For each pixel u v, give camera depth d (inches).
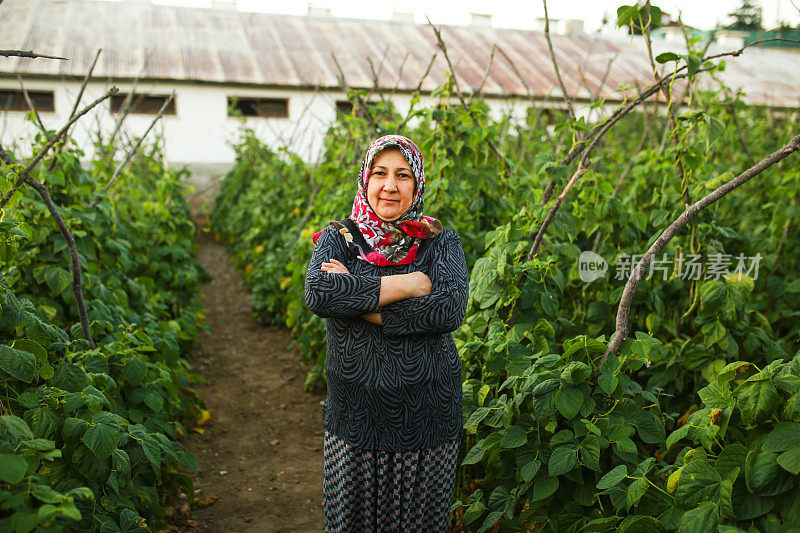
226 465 132.6
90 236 125.3
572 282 135.6
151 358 123.7
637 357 77.9
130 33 590.2
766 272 159.0
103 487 77.4
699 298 121.0
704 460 62.1
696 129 118.7
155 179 307.0
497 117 548.7
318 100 574.6
